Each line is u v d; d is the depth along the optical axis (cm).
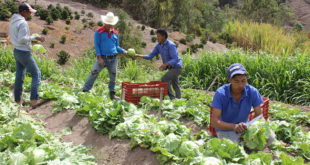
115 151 396
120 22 1508
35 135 386
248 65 898
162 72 1022
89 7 2522
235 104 346
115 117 454
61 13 1933
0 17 1595
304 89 773
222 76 913
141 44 1719
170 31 2270
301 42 1694
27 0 2100
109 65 619
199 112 516
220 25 2709
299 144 388
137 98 581
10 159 313
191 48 1803
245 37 1802
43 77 928
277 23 2938
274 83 817
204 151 327
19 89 576
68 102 552
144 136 386
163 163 341
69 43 1597
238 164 295
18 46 522
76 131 473
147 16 2522
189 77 966
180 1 2550
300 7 6284
